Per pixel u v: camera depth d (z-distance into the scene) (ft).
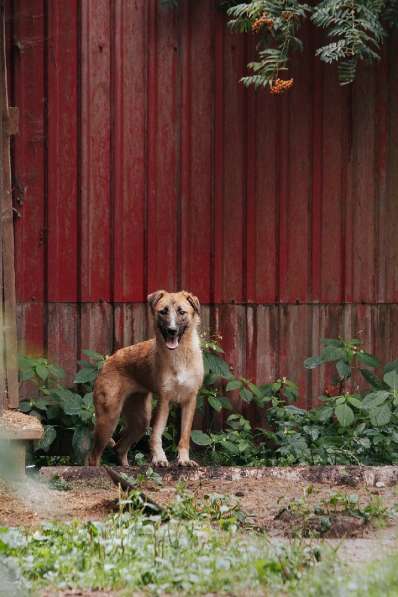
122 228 34.09
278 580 15.39
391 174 38.70
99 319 33.78
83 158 33.37
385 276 38.81
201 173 35.32
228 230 35.78
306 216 37.19
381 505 23.82
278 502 23.49
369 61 35.01
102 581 15.33
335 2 33.42
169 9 34.65
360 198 38.27
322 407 34.96
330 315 37.73
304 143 37.14
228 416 35.53
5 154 28.12
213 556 16.79
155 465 29.50
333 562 15.87
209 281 35.45
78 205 33.40
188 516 21.62
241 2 35.27
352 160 38.04
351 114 37.99
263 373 36.37
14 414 27.30
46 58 32.81
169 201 34.81
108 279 33.91
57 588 15.12
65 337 33.27
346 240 37.96
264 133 36.37
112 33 33.78
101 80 33.63
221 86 35.55
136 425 31.83
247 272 36.09
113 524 19.16
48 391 32.19
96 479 28.14
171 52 34.73
